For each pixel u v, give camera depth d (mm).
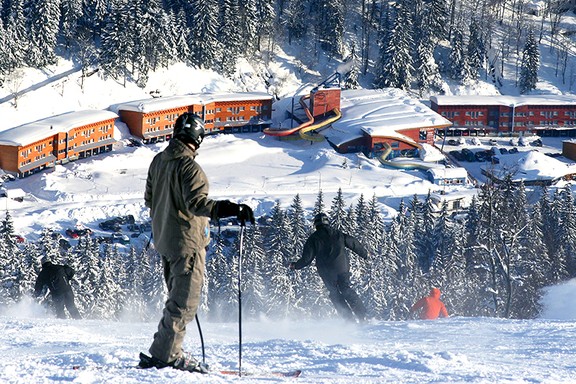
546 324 19938
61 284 28547
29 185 180000
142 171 194125
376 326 21094
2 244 95812
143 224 155375
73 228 151625
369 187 185000
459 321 21156
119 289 87812
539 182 181875
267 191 181625
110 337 17609
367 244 94625
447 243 105312
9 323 19656
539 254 92000
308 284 84125
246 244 90062
